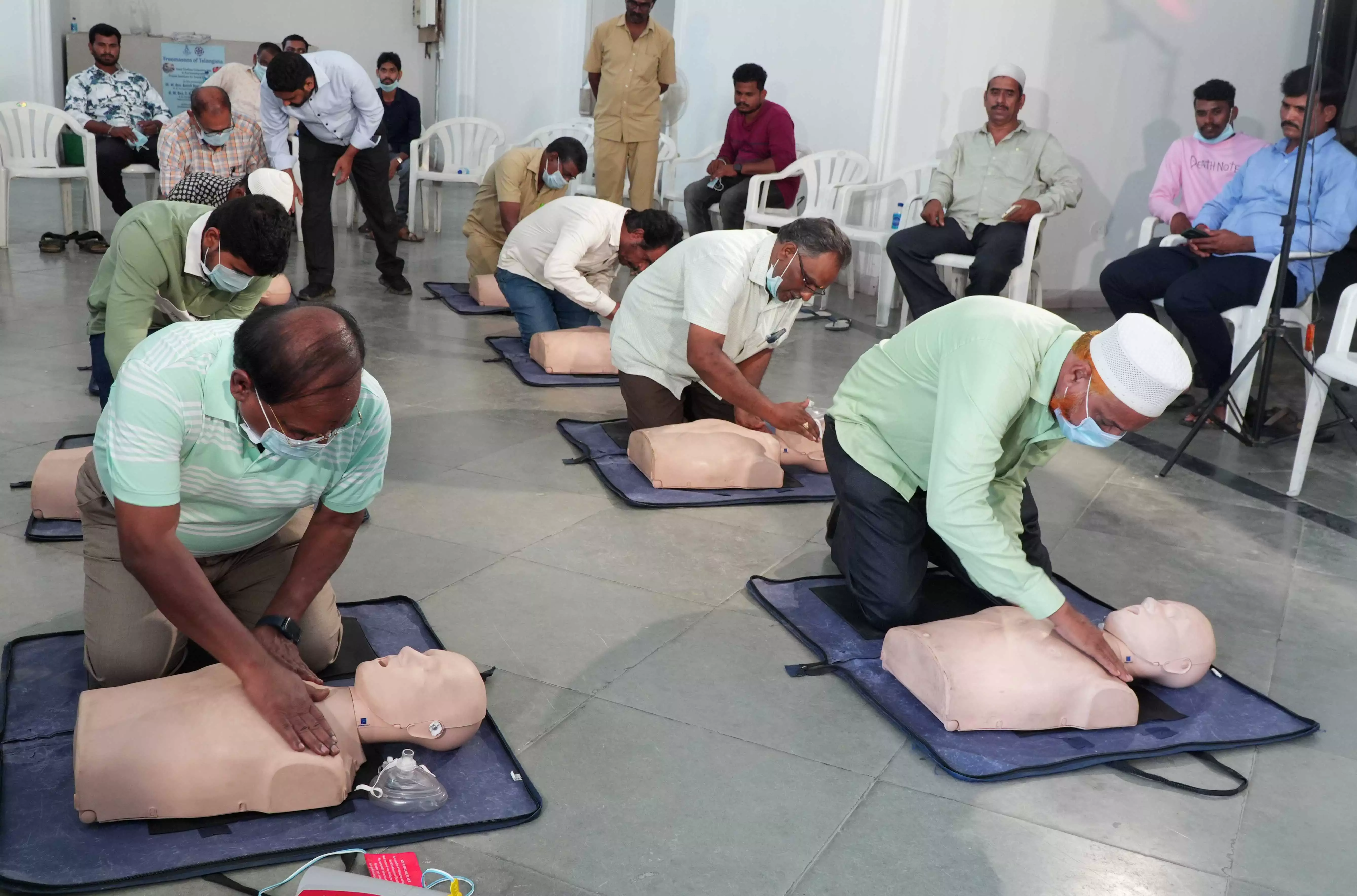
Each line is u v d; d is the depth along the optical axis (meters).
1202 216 4.76
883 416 2.47
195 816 1.74
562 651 2.40
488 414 4.01
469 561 2.80
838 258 2.94
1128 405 1.91
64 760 1.88
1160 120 6.88
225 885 1.63
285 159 5.53
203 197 4.03
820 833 1.87
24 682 2.10
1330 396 3.65
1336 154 4.31
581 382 4.47
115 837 1.70
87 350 4.41
